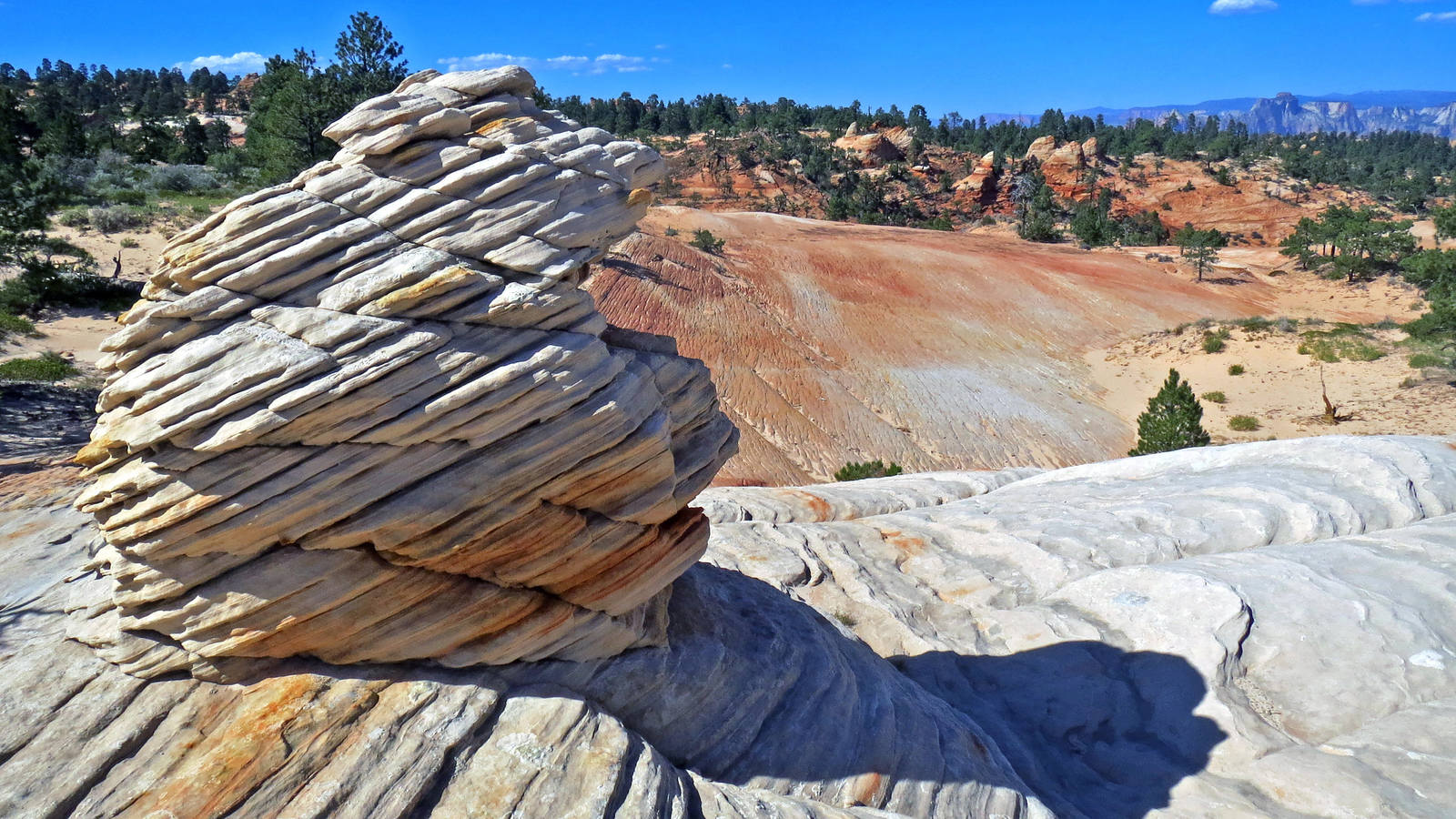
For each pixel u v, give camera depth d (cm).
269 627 688
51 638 754
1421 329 6581
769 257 9200
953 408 6381
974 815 860
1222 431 5850
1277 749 1014
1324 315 9162
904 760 876
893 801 835
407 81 766
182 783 623
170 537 657
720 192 16775
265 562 679
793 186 17575
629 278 6969
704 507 1612
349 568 689
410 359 648
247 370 634
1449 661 1112
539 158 719
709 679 859
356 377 638
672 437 827
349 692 703
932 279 9238
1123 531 1464
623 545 775
